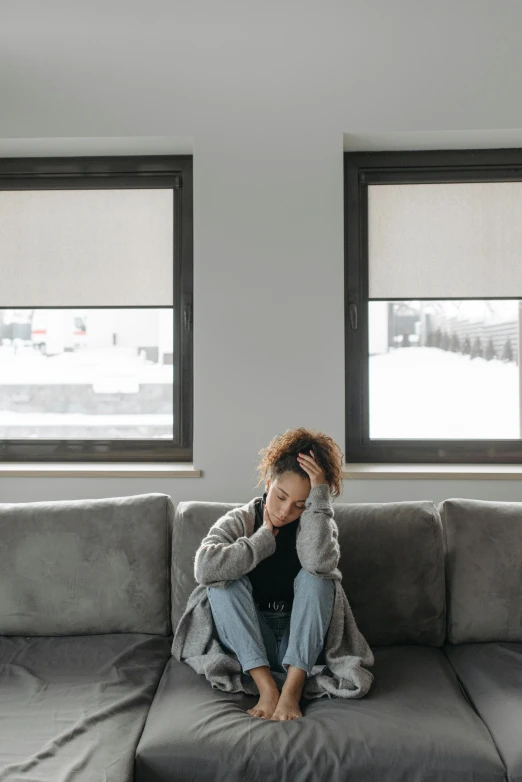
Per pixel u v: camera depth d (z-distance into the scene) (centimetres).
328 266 268
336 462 198
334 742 149
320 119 267
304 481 188
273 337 268
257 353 268
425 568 200
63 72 269
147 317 291
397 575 199
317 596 178
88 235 290
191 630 192
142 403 292
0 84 270
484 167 285
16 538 206
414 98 267
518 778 142
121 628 204
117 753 146
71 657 190
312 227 268
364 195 288
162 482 269
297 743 149
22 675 180
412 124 267
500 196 286
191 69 268
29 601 203
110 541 207
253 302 268
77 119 269
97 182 288
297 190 268
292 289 267
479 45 265
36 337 293
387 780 144
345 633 186
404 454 287
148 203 289
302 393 268
